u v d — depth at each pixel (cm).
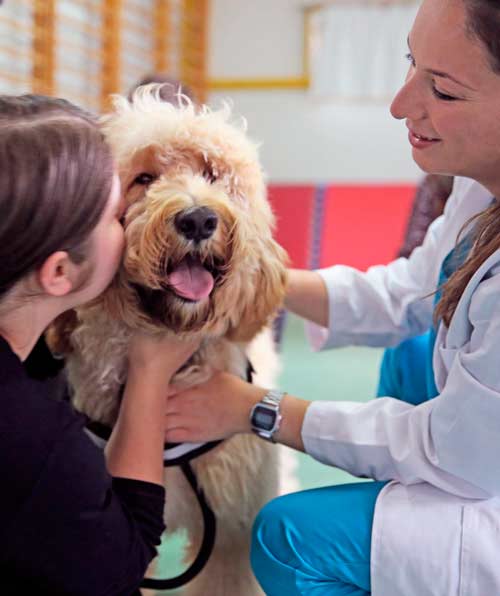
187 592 164
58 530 100
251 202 149
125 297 134
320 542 125
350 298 174
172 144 142
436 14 110
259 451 153
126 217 134
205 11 634
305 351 415
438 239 164
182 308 131
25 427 98
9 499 97
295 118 641
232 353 149
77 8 480
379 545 119
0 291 101
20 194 97
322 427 133
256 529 133
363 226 504
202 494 147
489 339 112
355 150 638
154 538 117
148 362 131
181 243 130
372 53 620
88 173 103
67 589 104
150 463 123
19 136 100
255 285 144
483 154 115
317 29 625
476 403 113
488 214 128
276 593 132
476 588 114
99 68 504
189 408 138
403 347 189
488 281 116
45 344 148
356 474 134
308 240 504
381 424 131
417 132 121
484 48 105
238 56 643
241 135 151
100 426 143
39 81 437
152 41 575
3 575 102
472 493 121
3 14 411
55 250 101
